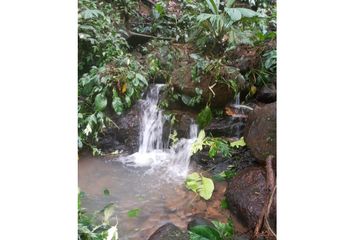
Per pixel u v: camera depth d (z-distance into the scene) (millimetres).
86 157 2090
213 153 2074
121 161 2125
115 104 2256
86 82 2229
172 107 2398
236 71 2336
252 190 1741
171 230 1703
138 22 2949
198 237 1521
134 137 2260
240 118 2236
